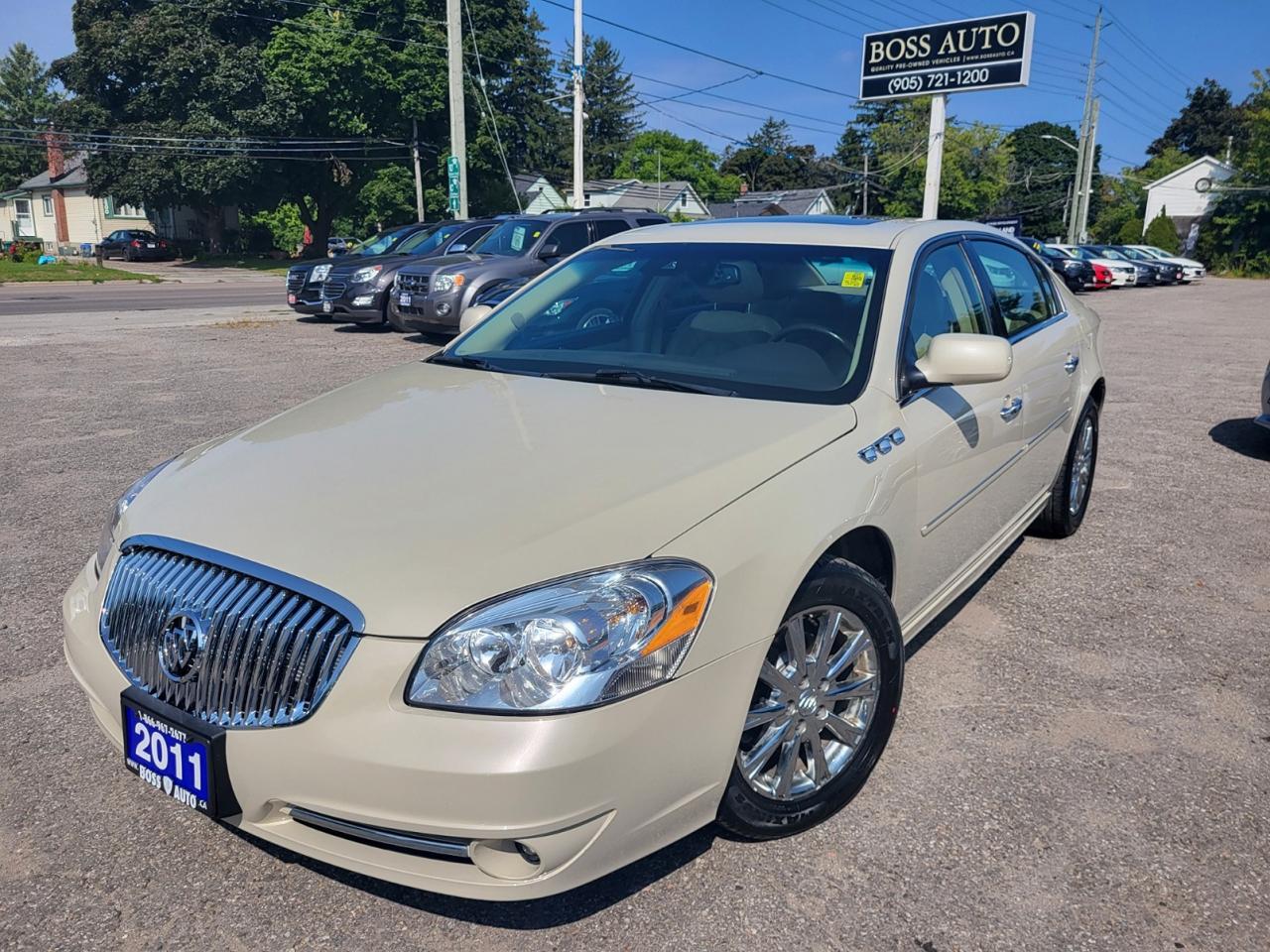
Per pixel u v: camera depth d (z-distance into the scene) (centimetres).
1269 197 4744
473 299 1222
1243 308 2222
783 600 239
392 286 1430
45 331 1450
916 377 314
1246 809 280
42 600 427
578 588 209
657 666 211
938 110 3147
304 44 4322
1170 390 1000
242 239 5391
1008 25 2948
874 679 279
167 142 4219
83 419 802
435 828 199
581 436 270
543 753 197
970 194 5684
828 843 266
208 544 231
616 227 1392
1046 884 249
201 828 274
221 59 4244
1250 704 341
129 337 1372
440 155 4741
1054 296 482
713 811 234
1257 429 800
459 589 207
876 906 241
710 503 236
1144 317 1945
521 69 4969
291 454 273
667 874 253
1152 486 623
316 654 207
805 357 316
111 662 241
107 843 267
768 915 238
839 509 259
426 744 198
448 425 285
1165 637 396
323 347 1258
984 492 365
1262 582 456
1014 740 317
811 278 345
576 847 205
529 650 201
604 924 236
